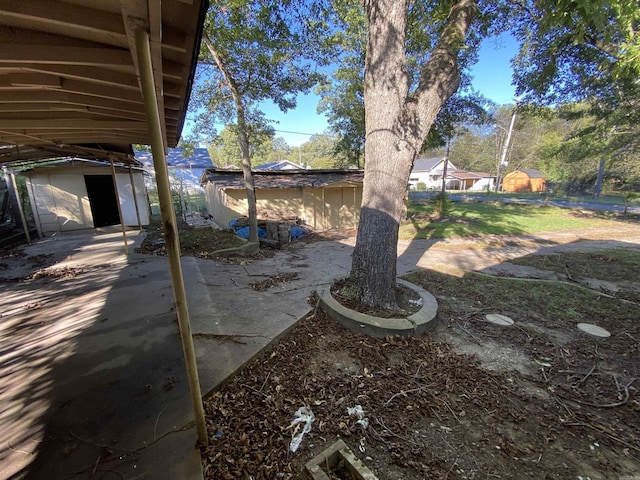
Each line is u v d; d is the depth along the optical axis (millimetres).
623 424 2242
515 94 9828
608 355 3221
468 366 2951
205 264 6238
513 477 1772
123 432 1904
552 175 27156
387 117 3646
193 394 1763
